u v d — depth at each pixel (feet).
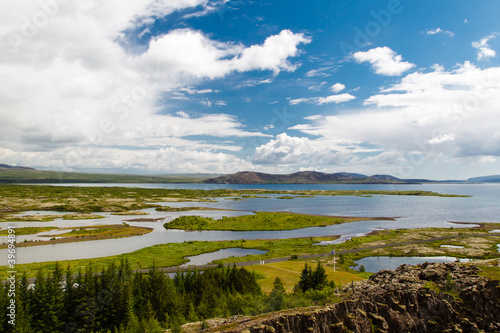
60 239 616.80
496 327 169.07
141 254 504.02
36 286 258.16
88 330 245.24
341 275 376.27
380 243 583.58
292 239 631.97
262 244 581.94
